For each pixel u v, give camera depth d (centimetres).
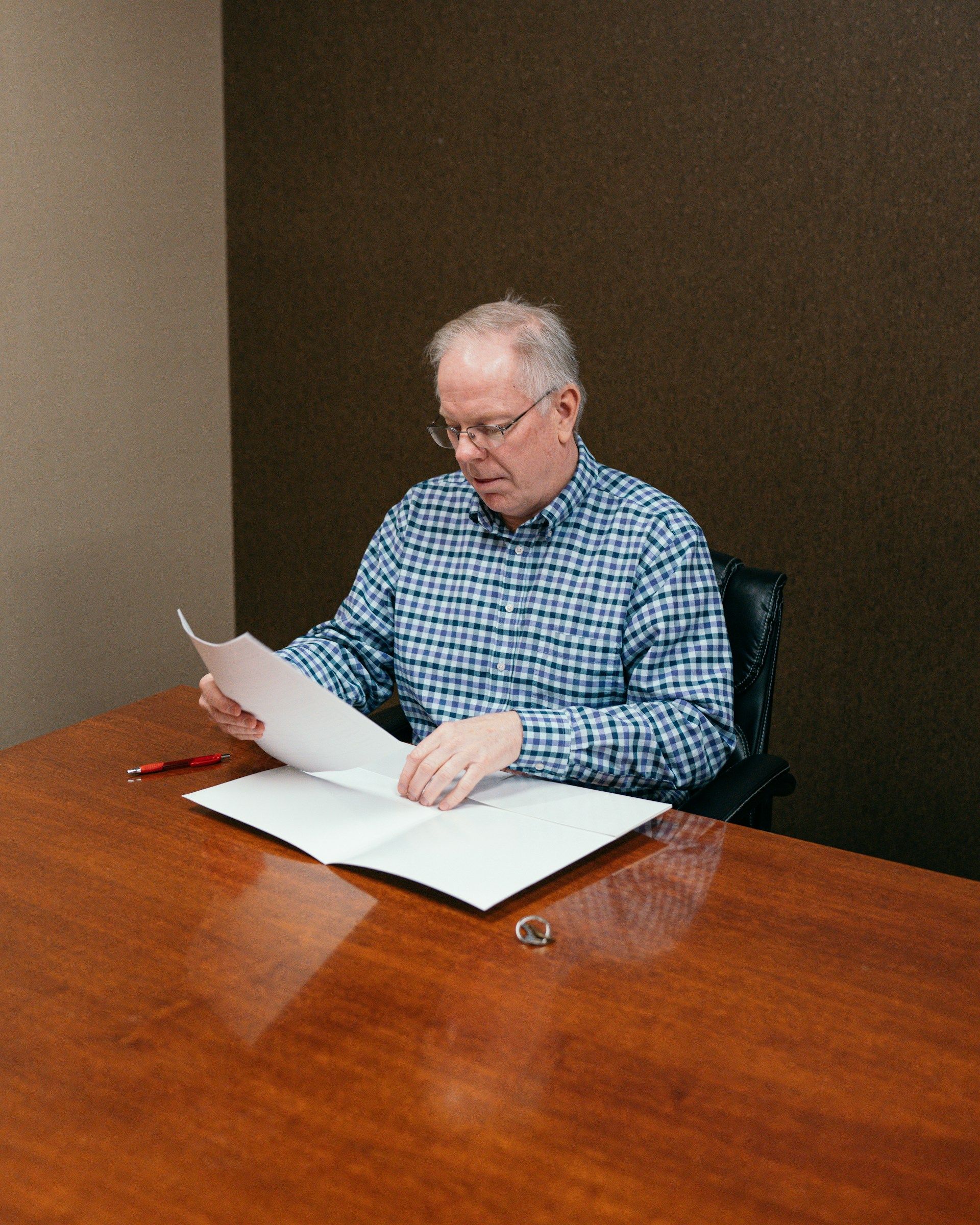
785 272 225
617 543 146
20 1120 71
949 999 86
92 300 254
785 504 236
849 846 244
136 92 256
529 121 244
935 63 203
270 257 284
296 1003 84
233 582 312
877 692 234
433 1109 73
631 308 242
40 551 252
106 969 88
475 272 258
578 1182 67
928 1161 69
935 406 216
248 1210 64
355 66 261
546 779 127
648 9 226
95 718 143
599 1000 85
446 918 96
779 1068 77
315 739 116
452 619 154
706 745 136
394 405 275
